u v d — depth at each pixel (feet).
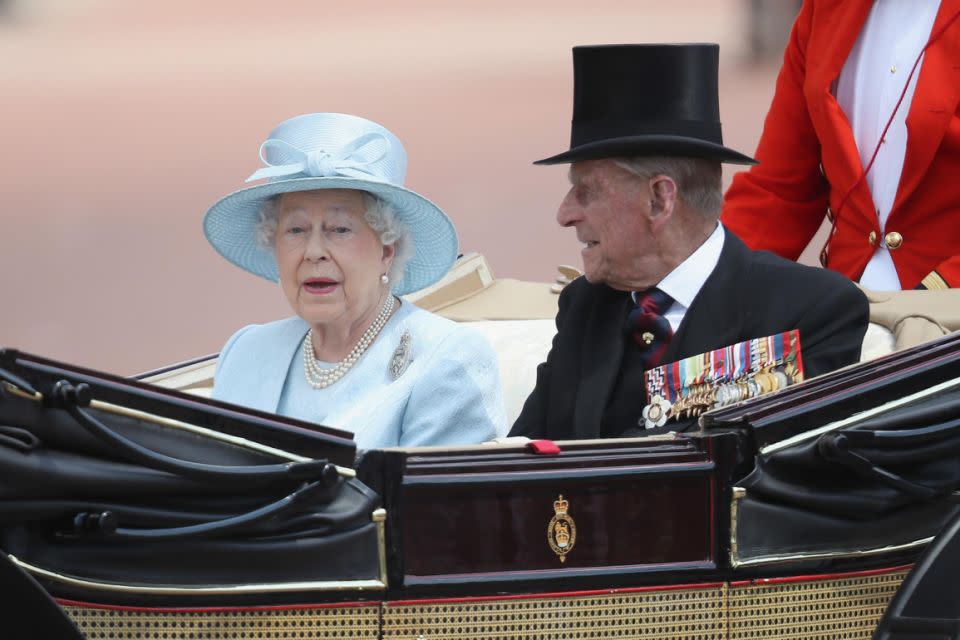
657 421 39.52
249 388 41.68
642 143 39.47
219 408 30.53
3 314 97.35
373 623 31.60
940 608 32.19
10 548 29.30
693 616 33.09
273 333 42.52
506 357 46.78
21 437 28.78
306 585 30.99
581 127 41.16
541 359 46.47
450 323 40.65
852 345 39.42
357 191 39.68
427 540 31.73
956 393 34.53
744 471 33.09
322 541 30.99
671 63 40.29
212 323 94.43
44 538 29.66
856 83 51.24
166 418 30.07
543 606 32.30
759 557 33.19
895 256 50.29
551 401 41.68
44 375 29.07
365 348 40.68
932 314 41.78
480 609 32.01
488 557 31.99
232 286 103.96
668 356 40.14
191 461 30.07
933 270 48.03
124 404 29.73
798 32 52.70
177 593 30.35
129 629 30.48
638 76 40.32
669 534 32.81
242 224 42.06
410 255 41.09
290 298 40.24
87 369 29.58
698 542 33.01
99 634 30.35
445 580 31.78
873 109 50.80
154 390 30.09
